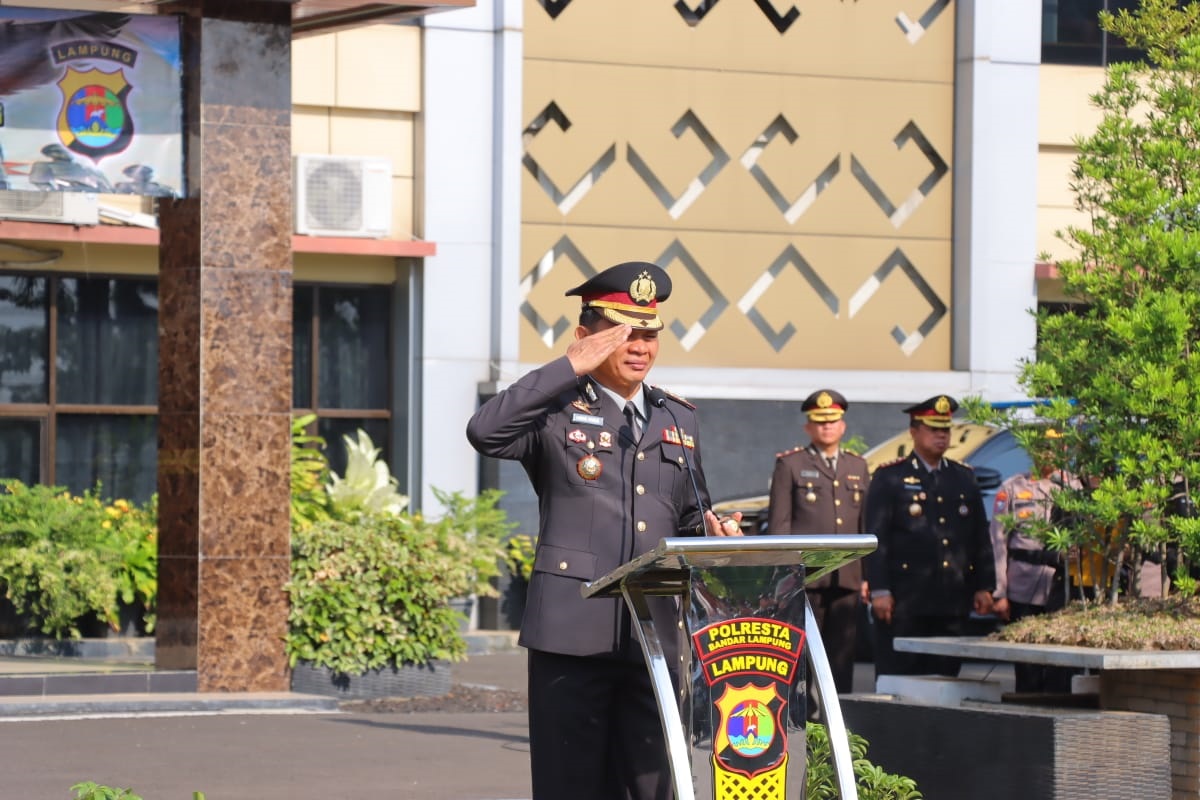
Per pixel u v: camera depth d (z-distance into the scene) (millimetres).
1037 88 24531
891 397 23875
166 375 15742
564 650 7395
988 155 24359
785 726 6613
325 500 19781
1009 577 14391
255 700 15109
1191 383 10234
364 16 16734
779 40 23969
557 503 7570
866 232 24312
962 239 24438
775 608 6629
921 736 10164
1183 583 10453
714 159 23922
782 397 23547
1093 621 10320
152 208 22188
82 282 22453
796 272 24109
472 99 22891
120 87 15578
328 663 15844
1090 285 10875
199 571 15414
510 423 7281
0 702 14422
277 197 15766
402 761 12531
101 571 18219
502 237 22844
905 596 14148
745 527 18562
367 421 23375
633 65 23484
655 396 7828
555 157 23172
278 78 15766
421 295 22812
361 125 22828
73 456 22438
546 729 7500
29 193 20875
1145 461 10273
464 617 16875
